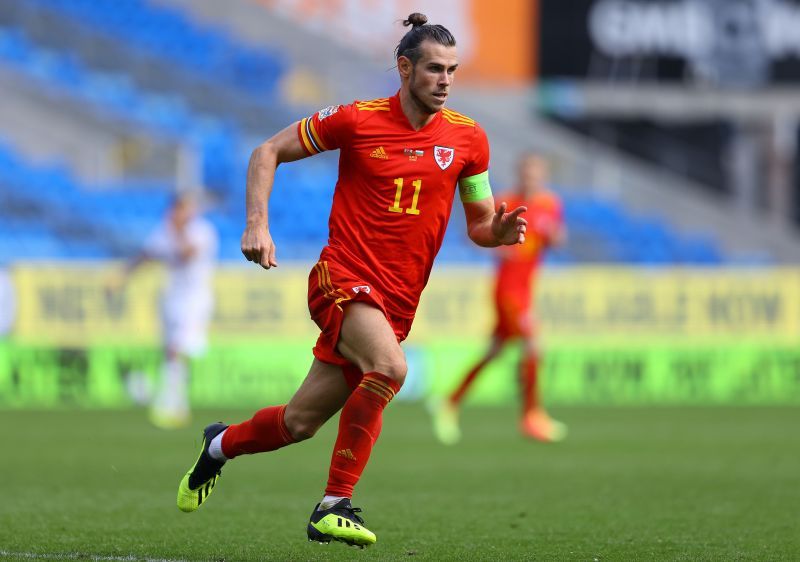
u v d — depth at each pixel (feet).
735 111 277.85
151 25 292.61
